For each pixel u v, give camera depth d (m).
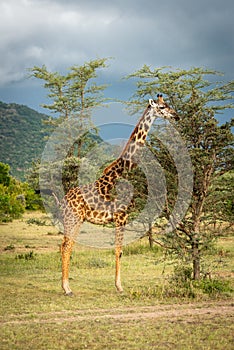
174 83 21.23
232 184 15.15
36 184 26.03
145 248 23.38
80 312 11.73
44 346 9.11
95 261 19.34
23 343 9.28
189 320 10.80
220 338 9.49
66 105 29.66
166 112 14.95
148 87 21.88
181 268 14.75
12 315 11.48
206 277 15.07
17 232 33.19
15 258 21.36
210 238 14.89
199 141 14.96
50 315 11.46
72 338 9.54
